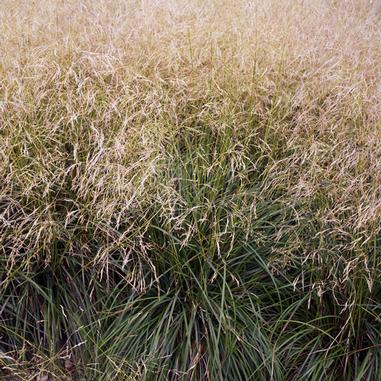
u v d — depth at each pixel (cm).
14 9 402
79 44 380
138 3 426
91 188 288
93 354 272
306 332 276
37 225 279
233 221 291
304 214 299
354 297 268
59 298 286
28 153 289
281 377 266
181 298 287
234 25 410
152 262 290
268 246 296
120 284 293
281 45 393
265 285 293
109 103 317
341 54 383
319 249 276
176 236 291
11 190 283
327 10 466
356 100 325
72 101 314
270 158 321
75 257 293
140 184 274
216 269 280
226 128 328
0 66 338
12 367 274
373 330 280
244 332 275
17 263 288
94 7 408
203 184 299
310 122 335
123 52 364
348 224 279
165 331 273
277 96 349
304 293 289
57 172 296
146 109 319
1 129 299
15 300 286
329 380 266
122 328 276
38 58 347
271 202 310
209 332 275
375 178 280
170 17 412
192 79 358
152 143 294
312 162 299
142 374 260
